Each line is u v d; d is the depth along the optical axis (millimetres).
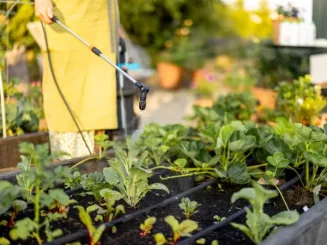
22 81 4969
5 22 4648
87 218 2035
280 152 2621
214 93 8180
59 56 3309
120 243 2115
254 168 3121
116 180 2500
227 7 9938
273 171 2742
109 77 3369
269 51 6715
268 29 9195
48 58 3322
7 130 3867
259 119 4805
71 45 3281
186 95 8375
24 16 4816
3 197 2141
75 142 3439
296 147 2809
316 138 2688
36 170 2098
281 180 3008
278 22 6281
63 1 3234
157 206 2492
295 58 6438
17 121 3936
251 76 7152
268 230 2131
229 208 2578
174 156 3326
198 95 8258
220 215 2488
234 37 9969
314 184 2760
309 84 4879
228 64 9375
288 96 4578
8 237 2174
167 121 6574
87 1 3256
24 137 3537
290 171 2971
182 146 3162
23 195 2299
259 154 3033
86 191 2713
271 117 4621
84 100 3381
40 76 5102
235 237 2186
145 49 9414
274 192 1967
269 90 5816
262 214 2035
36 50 5055
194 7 9641
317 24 6102
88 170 3146
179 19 9672
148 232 2221
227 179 2904
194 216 2461
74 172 2746
